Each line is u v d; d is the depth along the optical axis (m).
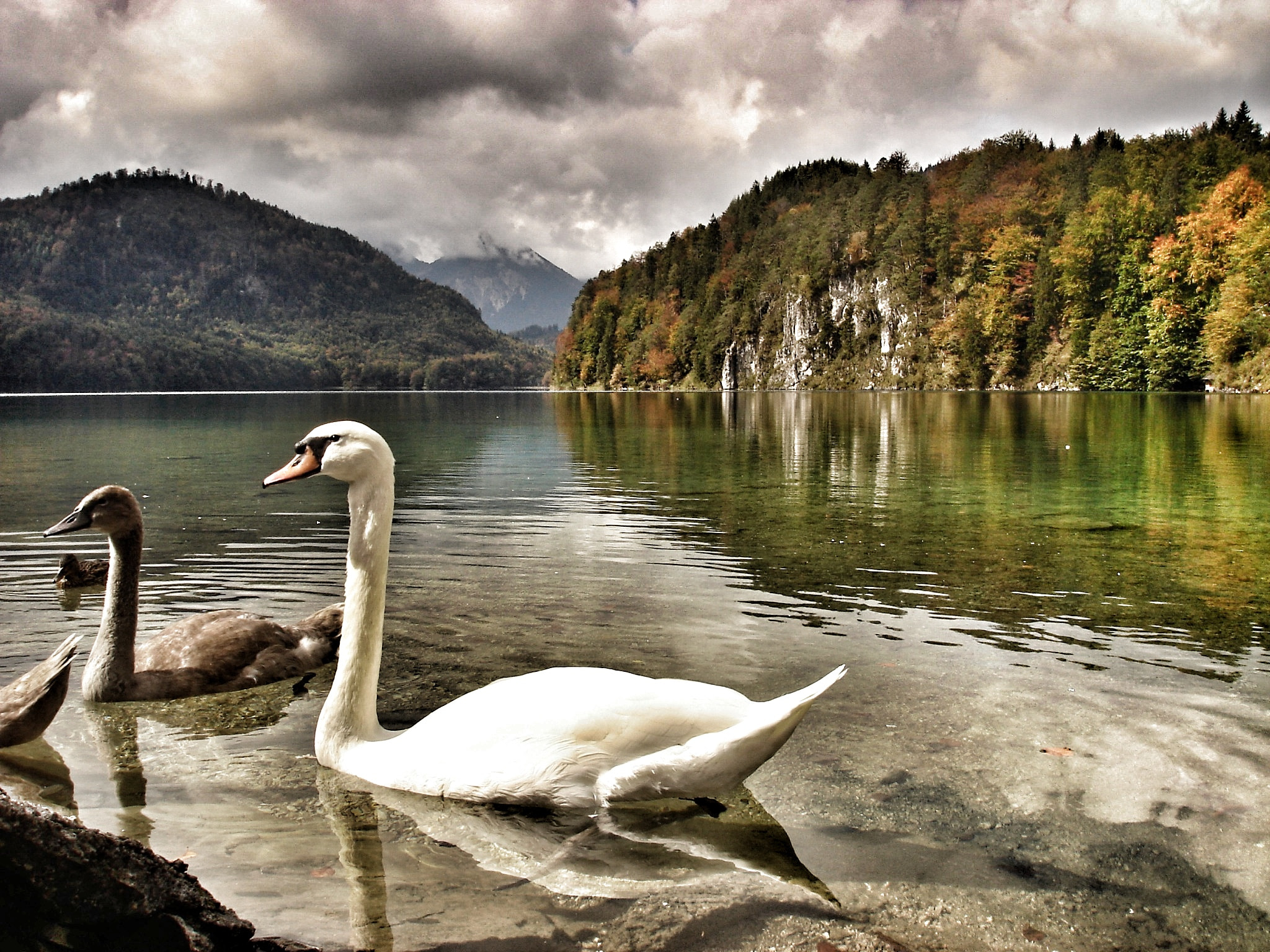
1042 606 7.89
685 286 197.50
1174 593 8.39
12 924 2.57
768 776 4.45
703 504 14.52
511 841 3.80
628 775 3.98
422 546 10.73
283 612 7.84
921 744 4.84
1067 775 4.45
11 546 11.11
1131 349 92.00
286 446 28.27
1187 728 5.06
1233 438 27.66
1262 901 3.37
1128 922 3.23
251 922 3.11
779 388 166.25
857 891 3.42
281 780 4.46
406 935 3.06
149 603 8.14
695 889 3.42
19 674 6.15
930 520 12.80
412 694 5.61
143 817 4.02
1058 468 19.80
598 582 8.80
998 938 3.12
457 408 68.25
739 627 7.19
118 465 21.42
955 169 166.25
